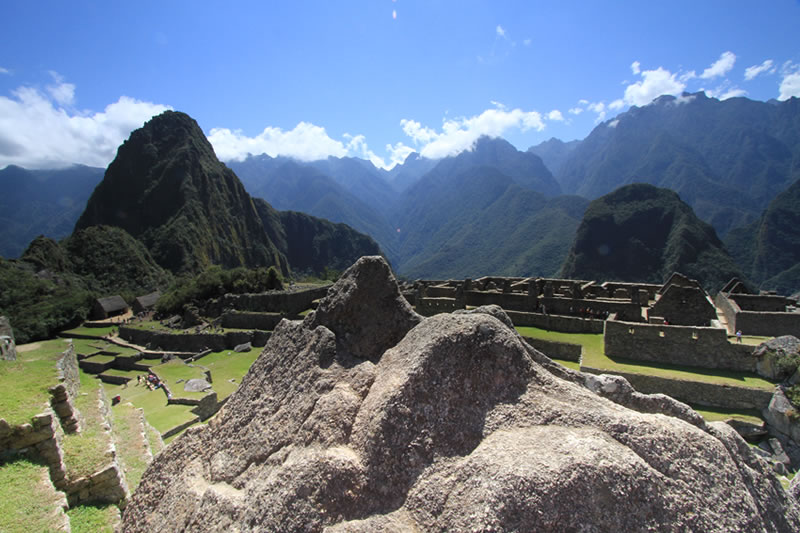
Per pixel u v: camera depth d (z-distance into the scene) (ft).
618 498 12.89
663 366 59.93
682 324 73.36
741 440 17.61
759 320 65.87
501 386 17.10
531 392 16.83
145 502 23.02
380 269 23.81
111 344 144.97
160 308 174.81
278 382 22.88
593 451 13.57
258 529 15.02
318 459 15.57
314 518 14.58
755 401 50.60
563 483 12.92
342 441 16.81
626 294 93.81
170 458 23.89
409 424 16.06
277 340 25.27
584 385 20.98
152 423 67.46
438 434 15.93
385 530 13.75
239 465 20.59
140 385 94.22
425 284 117.70
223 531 16.89
